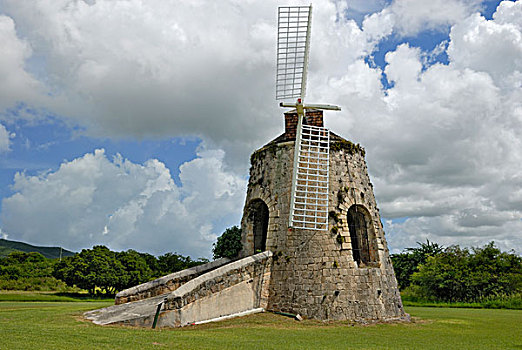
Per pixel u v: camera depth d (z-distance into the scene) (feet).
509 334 65.72
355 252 88.48
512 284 160.45
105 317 66.74
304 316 75.05
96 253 176.96
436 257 189.67
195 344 45.32
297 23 90.79
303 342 51.62
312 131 88.12
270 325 67.56
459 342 56.95
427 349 50.06
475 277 164.76
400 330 68.69
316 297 76.23
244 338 52.47
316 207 80.53
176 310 64.28
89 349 39.24
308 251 80.02
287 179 86.53
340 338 57.00
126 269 183.42
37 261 278.87
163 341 46.14
